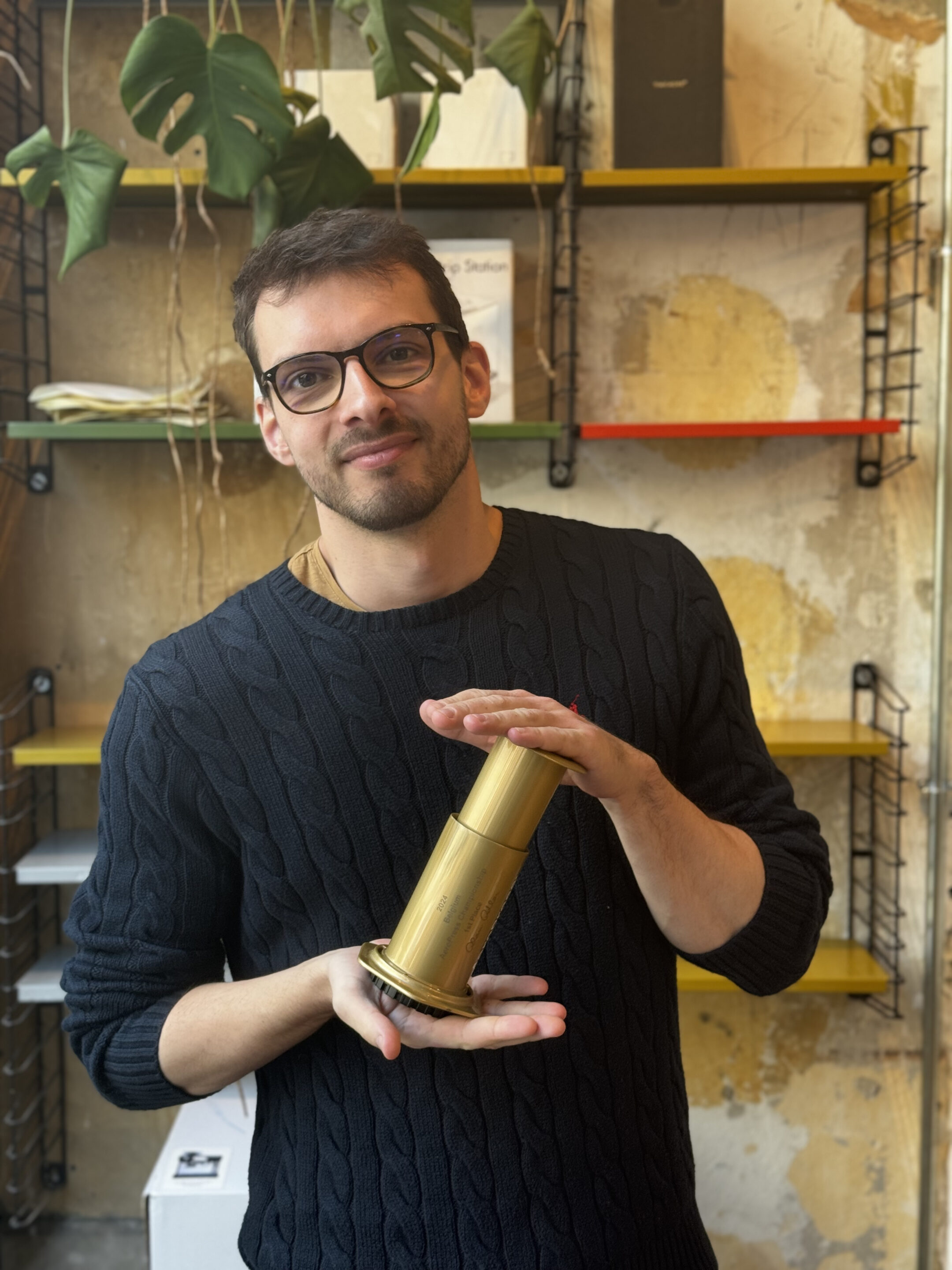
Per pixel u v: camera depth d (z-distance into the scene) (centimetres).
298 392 74
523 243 186
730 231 186
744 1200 201
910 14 183
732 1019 199
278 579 87
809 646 194
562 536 90
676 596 86
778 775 88
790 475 192
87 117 183
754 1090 200
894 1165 200
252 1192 88
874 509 192
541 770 61
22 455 190
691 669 85
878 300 188
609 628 84
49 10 181
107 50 182
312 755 81
